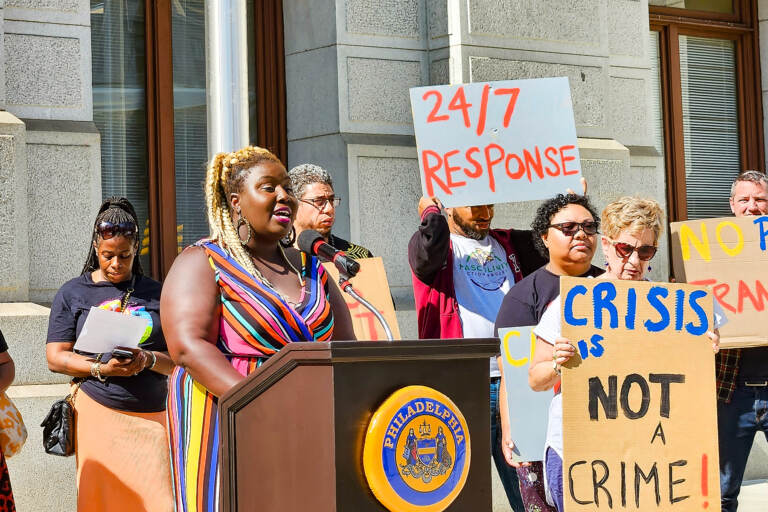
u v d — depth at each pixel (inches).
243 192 137.3
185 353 129.1
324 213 233.5
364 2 323.3
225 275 133.8
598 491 162.6
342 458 107.0
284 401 113.3
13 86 271.6
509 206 318.3
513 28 327.9
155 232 311.6
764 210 261.4
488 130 236.4
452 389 116.6
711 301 174.4
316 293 139.4
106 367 199.5
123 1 313.0
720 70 431.2
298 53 330.3
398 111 327.0
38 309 254.4
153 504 202.5
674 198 415.2
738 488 243.8
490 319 227.0
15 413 196.1
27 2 274.2
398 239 322.3
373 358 108.9
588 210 204.2
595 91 344.5
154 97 314.0
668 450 167.9
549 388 177.6
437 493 111.4
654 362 168.6
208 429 130.2
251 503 118.2
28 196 268.1
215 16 250.4
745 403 239.9
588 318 165.0
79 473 205.0
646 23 384.2
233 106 250.4
